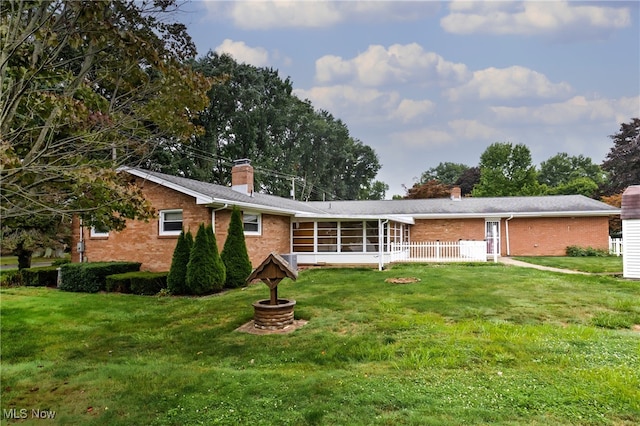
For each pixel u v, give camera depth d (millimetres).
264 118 36969
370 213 23094
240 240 12273
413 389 4117
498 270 14062
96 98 4988
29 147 4832
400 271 14133
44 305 9547
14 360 5754
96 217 5074
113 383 4672
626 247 12008
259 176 35562
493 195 40344
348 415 3574
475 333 6285
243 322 7582
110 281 11570
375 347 5668
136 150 4969
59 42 4246
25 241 14672
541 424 3326
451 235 22812
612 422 3355
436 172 69375
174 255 11070
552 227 21969
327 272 14508
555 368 4672
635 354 5152
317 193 49125
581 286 10289
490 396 3895
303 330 6805
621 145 38656
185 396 4191
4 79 4219
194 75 4863
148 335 6934
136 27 4594
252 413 3717
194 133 5684
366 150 55281
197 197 12297
